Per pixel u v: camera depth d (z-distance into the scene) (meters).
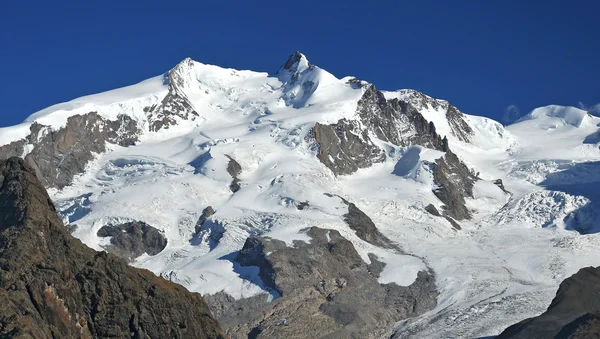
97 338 86.44
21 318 80.19
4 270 83.88
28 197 90.88
